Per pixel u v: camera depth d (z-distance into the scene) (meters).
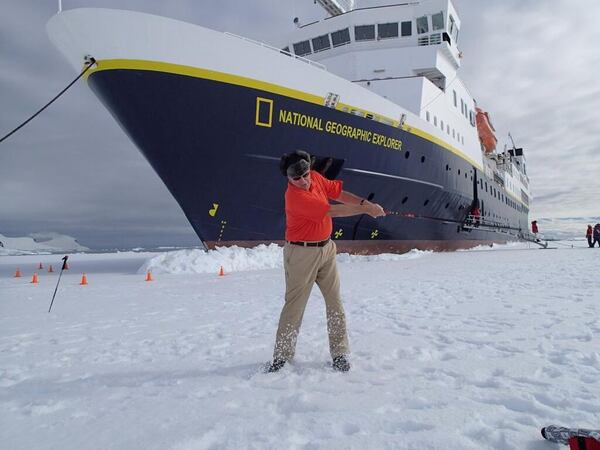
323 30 17.41
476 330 3.26
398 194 14.43
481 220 21.66
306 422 1.61
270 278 8.72
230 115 10.25
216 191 11.18
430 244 17.91
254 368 2.41
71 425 1.66
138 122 10.06
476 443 1.40
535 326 3.32
